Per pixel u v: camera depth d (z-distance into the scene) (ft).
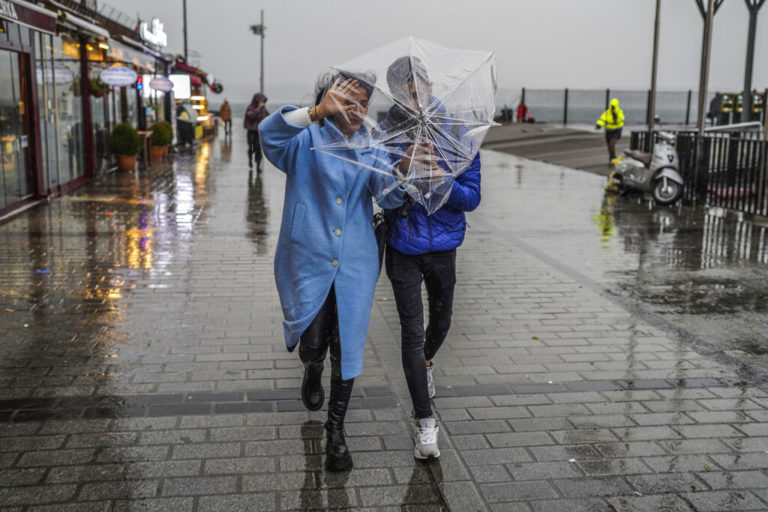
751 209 37.86
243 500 10.67
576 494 10.99
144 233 30.32
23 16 30.89
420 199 10.78
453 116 10.57
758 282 23.77
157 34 69.51
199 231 31.09
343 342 11.24
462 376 15.49
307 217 11.03
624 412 13.83
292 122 10.43
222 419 13.17
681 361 16.57
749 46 62.75
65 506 10.38
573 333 18.45
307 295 11.19
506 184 50.60
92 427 12.76
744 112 64.28
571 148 77.51
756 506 10.71
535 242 30.14
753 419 13.61
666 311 20.47
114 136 52.60
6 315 19.01
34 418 13.06
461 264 26.03
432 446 11.75
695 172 41.09
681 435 12.91
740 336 18.38
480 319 19.53
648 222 35.09
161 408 13.57
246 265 25.03
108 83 48.34
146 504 10.50
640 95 115.14
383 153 10.58
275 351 16.71
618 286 23.11
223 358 16.21
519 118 116.98
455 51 11.21
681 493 11.04
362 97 10.28
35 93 36.81
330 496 10.84
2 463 11.48
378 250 11.71
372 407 13.80
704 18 45.42
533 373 15.72
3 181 33.30
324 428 12.87
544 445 12.48
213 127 109.29
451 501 10.75
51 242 28.09
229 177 51.85
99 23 52.44
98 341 17.16
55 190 40.47
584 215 37.14
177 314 19.38
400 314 12.09
